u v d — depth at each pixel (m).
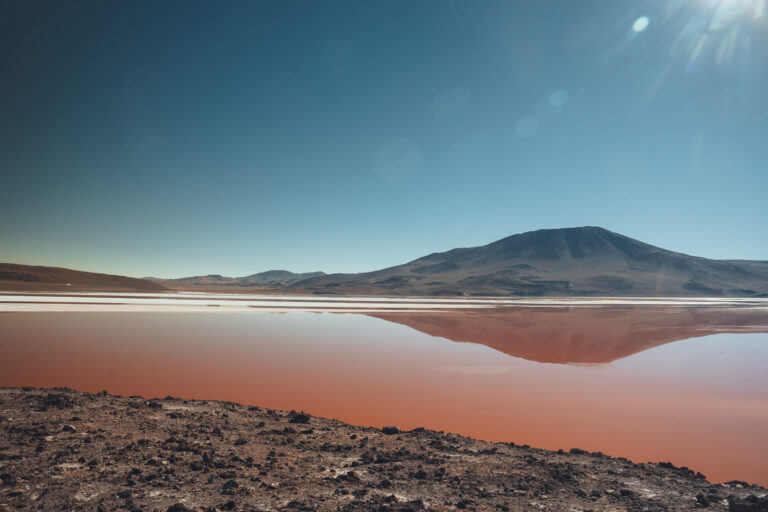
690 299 142.75
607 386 19.14
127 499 6.76
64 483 7.16
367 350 26.95
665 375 21.70
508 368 22.55
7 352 22.31
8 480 7.04
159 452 9.00
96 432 9.84
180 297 89.19
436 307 72.56
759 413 15.52
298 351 25.81
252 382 18.16
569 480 8.76
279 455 9.41
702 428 13.83
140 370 19.55
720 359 26.83
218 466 8.46
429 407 15.34
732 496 8.09
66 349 23.77
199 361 21.98
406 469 9.01
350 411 14.65
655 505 7.61
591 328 43.47
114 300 67.19
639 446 12.18
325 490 7.63
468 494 7.80
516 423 13.88
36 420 10.30
